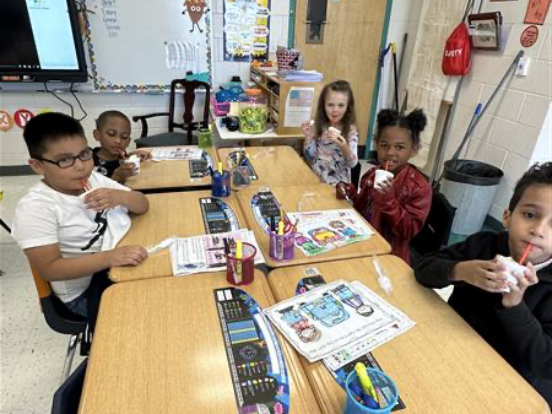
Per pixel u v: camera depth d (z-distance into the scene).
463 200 2.86
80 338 1.51
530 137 2.69
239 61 3.71
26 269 2.33
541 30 2.57
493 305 1.02
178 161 2.10
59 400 0.75
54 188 1.30
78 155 1.24
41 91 3.44
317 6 3.67
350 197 1.80
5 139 3.52
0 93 3.37
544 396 1.05
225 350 0.87
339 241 1.35
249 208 1.57
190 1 3.38
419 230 1.61
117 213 1.40
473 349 0.91
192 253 1.24
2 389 1.59
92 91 3.51
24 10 3.03
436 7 3.48
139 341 0.89
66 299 1.38
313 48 3.84
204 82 3.54
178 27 3.46
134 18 3.34
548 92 2.55
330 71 3.99
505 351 1.03
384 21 3.89
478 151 3.18
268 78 3.11
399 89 4.20
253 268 1.11
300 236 1.37
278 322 0.96
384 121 1.67
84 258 1.18
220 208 1.56
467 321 1.14
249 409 0.74
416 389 0.79
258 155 2.27
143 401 0.75
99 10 3.25
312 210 1.57
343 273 1.18
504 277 0.83
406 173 1.64
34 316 1.98
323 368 0.84
